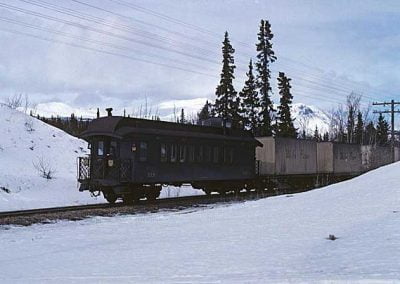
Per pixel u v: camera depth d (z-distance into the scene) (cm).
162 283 745
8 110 4009
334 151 4106
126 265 932
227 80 5344
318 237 1117
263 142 3475
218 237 1238
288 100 5797
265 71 5447
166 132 2594
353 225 1227
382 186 1898
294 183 3712
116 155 2423
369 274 712
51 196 2684
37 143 3691
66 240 1329
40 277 849
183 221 1631
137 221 1702
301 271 786
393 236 1012
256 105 5428
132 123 2494
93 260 1009
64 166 3519
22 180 2802
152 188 2530
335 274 737
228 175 3025
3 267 967
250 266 859
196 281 745
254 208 1892
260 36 5491
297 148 3722
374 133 8650
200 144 2806
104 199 2747
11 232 1506
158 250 1096
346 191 2008
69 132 5819
